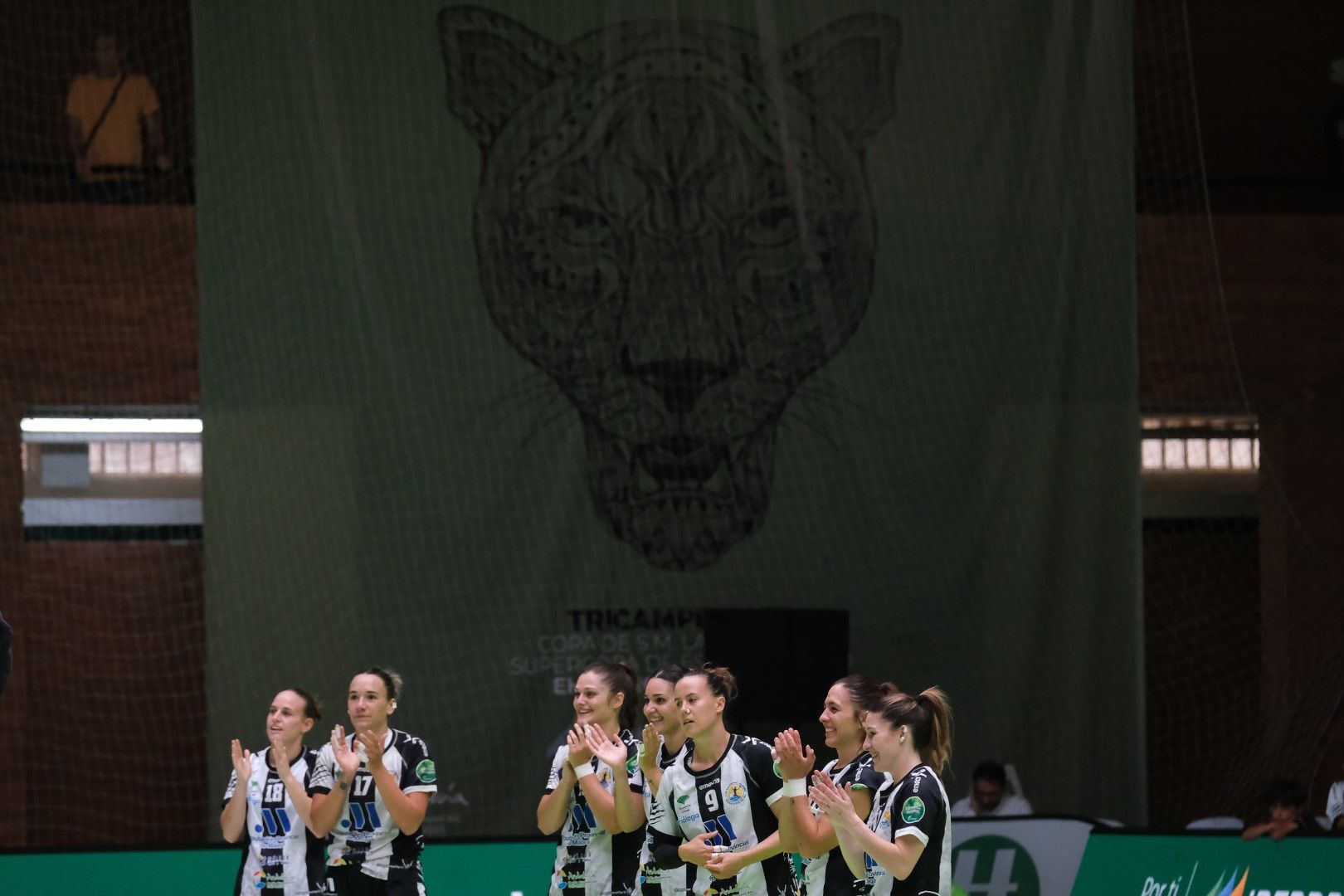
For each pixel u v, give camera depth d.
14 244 29.00
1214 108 33.12
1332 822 24.94
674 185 29.17
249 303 27.98
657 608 28.52
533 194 28.91
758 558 28.78
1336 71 33.78
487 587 28.20
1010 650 28.80
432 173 28.70
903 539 28.94
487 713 27.97
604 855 18.59
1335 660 30.33
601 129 29.14
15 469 28.98
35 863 23.88
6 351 28.80
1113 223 29.58
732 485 28.84
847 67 29.53
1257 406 31.12
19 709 29.84
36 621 30.58
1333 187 32.91
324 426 27.97
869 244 29.36
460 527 28.22
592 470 28.64
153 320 29.19
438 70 28.88
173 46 31.02
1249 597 32.12
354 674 27.62
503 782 27.88
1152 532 32.31
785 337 29.14
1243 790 30.52
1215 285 30.78
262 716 27.31
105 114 29.91
